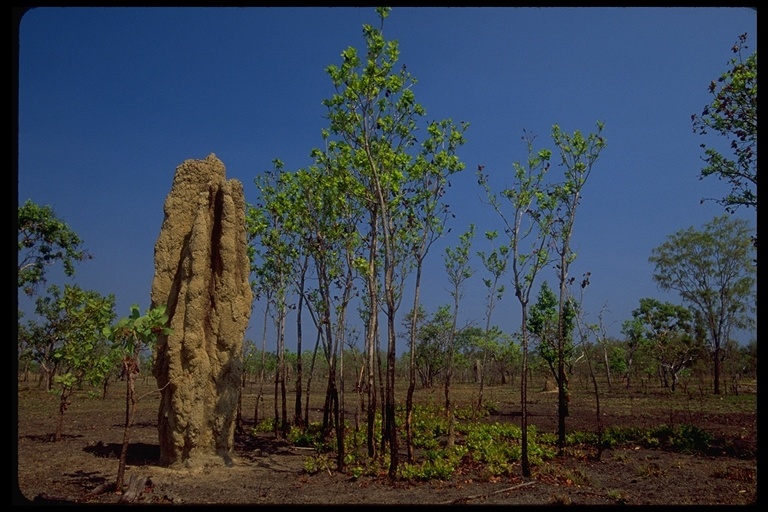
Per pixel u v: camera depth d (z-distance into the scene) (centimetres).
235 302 1464
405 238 1506
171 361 1368
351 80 1259
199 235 1403
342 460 1398
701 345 4194
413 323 1523
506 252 1966
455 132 1426
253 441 1988
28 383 5203
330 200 1555
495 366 5912
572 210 1519
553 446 1816
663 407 3272
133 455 1588
